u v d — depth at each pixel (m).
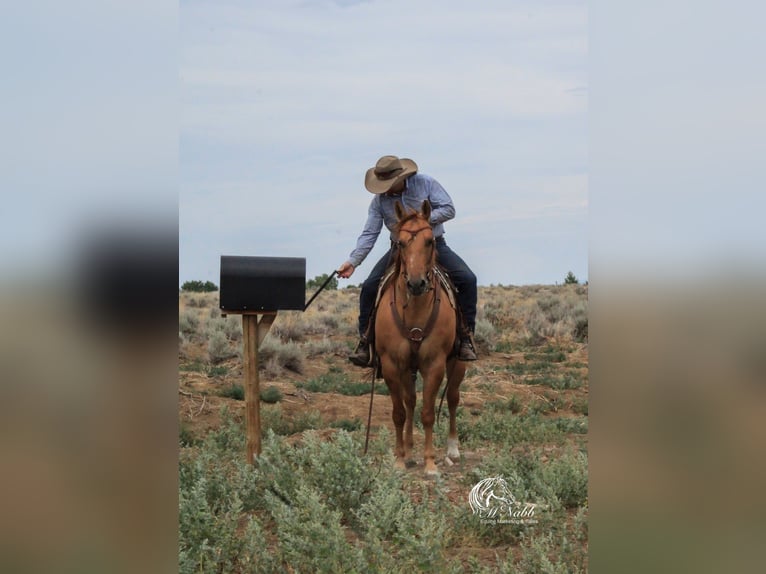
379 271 8.81
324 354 20.08
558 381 16.17
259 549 5.12
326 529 5.12
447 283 8.34
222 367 16.53
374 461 8.27
